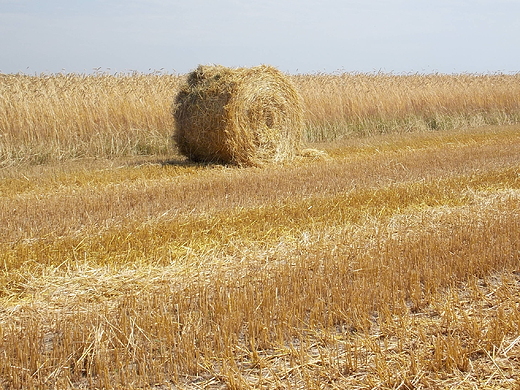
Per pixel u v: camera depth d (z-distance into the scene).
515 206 8.98
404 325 4.83
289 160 14.18
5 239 7.32
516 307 5.11
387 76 26.06
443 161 13.37
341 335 4.75
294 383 4.02
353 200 9.35
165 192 10.10
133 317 4.89
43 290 5.77
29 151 15.20
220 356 4.38
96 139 16.47
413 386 3.97
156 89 18.66
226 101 13.23
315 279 5.70
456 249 6.78
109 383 3.96
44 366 4.18
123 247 6.95
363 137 20.80
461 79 27.19
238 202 9.30
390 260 6.29
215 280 5.96
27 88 16.33
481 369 4.21
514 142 16.91
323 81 23.33
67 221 8.14
